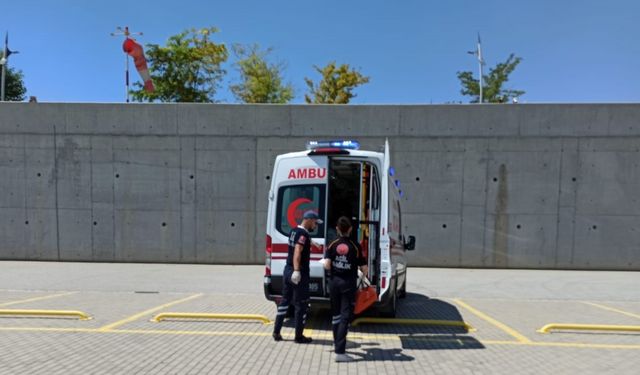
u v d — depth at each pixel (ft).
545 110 44.73
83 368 15.26
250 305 26.86
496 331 21.30
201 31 91.50
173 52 86.94
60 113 47.32
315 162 20.76
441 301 29.30
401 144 45.70
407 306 27.45
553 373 15.48
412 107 45.57
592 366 16.26
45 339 18.84
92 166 47.42
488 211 45.34
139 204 47.34
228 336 19.65
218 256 47.03
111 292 31.04
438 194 45.68
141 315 23.71
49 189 47.62
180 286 33.73
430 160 45.60
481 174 45.29
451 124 45.39
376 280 19.88
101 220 47.52
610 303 29.17
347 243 16.81
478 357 17.17
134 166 47.29
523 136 44.91
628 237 44.29
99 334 19.75
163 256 47.37
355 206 21.52
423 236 45.83
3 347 17.65
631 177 44.21
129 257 47.52
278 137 46.32
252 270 42.75
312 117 46.09
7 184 47.78
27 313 23.09
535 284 36.45
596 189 44.47
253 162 46.65
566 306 27.96
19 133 47.52
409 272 42.70
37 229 47.78
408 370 15.55
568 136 44.55
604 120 44.24
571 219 44.70
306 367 15.69
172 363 15.89
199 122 46.80
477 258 45.44
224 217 46.96
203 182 46.98
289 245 19.20
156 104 46.91
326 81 111.24
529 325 22.62
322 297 20.11
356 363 16.22
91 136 47.29
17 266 44.27
